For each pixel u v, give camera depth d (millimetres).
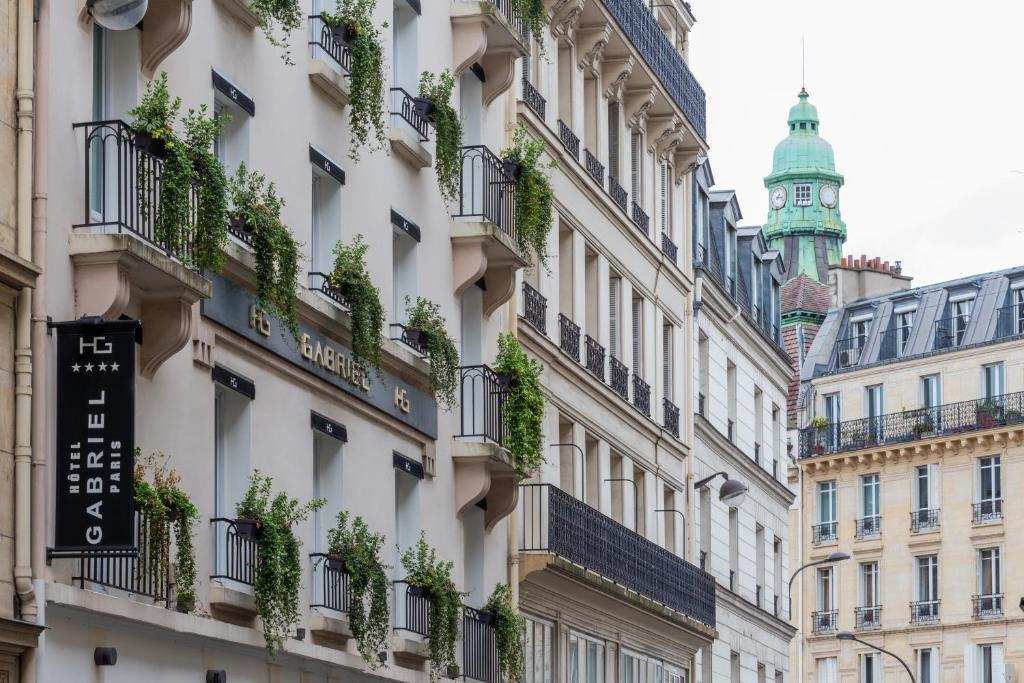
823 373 84938
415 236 31219
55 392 20031
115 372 19969
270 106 25938
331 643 27031
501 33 34281
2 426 19406
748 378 58188
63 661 20328
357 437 28531
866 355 84250
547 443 38812
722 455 54375
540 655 37500
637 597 42188
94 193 21406
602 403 42688
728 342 55594
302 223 26828
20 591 19453
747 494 57375
